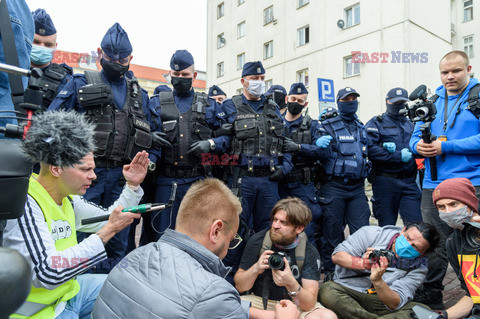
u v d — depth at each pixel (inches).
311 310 92.4
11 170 39.4
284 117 180.4
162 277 49.4
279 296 98.0
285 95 195.6
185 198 57.6
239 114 141.1
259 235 103.7
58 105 101.7
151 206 68.2
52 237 61.3
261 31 757.9
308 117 171.9
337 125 161.0
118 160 103.4
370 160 167.8
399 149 163.0
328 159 156.2
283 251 98.5
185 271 49.9
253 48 781.9
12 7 57.0
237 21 828.0
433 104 113.5
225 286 50.2
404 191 162.7
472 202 87.6
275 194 141.0
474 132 111.2
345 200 156.6
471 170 109.7
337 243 156.9
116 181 105.4
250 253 101.7
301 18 656.4
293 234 96.0
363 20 524.4
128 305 48.6
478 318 82.4
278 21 711.7
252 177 137.0
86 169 62.7
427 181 122.0
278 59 716.0
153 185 128.6
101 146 100.3
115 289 50.7
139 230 212.8
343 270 111.7
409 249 100.0
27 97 50.6
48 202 61.7
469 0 656.4
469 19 658.8
